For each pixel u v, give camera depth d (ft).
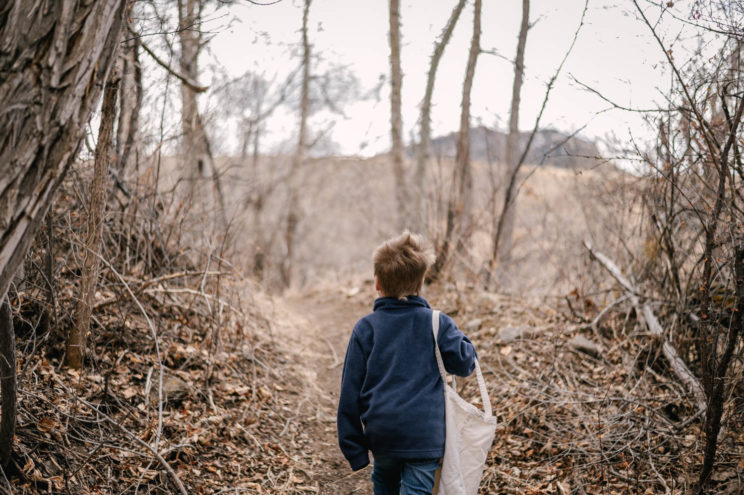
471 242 22.93
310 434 11.98
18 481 7.31
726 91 8.82
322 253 57.93
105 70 5.45
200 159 18.72
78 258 11.81
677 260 13.17
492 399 12.38
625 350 13.26
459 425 7.20
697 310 12.10
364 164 50.80
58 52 4.81
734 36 8.26
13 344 6.79
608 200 17.17
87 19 4.96
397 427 6.88
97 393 9.80
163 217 15.01
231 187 21.21
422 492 6.84
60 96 4.89
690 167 10.03
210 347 13.08
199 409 10.98
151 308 13.07
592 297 16.81
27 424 8.20
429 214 23.38
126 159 13.97
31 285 10.36
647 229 14.16
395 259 7.67
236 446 10.45
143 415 9.95
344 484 10.23
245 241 21.40
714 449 8.13
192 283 15.43
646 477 9.31
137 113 13.87
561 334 14.65
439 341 7.36
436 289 21.59
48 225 9.98
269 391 13.03
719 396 7.98
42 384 9.20
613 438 10.14
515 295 19.70
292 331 19.12
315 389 14.52
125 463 8.64
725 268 10.39
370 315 7.77
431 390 7.16
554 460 10.18
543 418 11.19
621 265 16.03
